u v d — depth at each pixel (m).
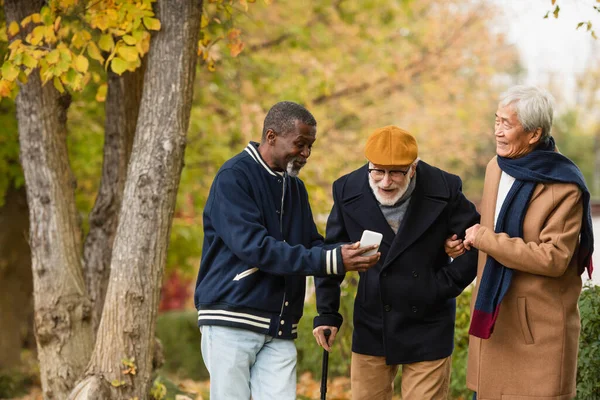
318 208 8.79
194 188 11.48
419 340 4.50
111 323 5.70
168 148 5.70
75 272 6.52
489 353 4.21
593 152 36.94
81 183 12.01
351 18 12.84
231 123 11.42
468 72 14.01
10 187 12.15
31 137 6.48
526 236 4.08
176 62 5.72
